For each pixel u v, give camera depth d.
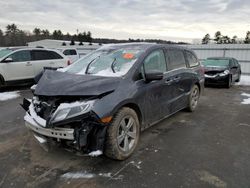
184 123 4.94
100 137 2.88
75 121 2.77
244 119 5.30
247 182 2.73
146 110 3.71
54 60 10.00
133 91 3.34
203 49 18.72
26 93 8.21
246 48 16.94
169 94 4.44
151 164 3.13
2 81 8.59
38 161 3.19
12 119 5.06
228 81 10.35
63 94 2.92
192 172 2.94
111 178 2.79
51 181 2.73
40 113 3.05
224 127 4.71
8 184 2.66
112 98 3.00
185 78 5.11
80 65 4.11
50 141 3.00
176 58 4.87
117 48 4.29
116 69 3.60
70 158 3.28
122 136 3.19
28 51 9.36
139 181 2.74
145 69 3.76
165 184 2.68
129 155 3.32
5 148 3.59
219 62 11.51
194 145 3.78
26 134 4.17
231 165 3.12
